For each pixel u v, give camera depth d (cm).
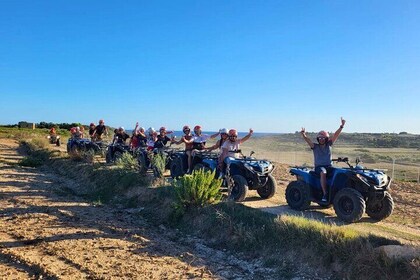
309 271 777
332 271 757
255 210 1018
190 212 1112
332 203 995
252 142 4841
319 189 1034
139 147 1788
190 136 1409
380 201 953
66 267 783
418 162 2950
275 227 901
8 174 1947
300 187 1045
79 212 1254
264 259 846
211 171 1241
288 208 1087
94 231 1043
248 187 1183
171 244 970
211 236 997
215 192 1111
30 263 793
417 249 709
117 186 1538
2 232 1001
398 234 835
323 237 810
